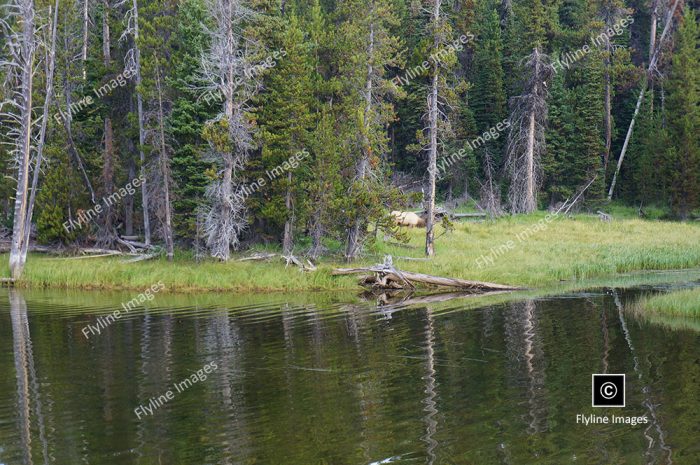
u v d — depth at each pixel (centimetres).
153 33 3581
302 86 3638
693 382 1301
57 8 3738
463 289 2838
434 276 2867
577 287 2741
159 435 1091
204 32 3578
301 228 3722
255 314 2264
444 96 3506
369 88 3853
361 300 2597
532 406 1195
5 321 2167
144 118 3788
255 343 1788
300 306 2441
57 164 3928
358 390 1323
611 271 3181
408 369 1477
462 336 1812
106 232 3925
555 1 6556
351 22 4350
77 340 1866
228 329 1994
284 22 4050
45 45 3625
